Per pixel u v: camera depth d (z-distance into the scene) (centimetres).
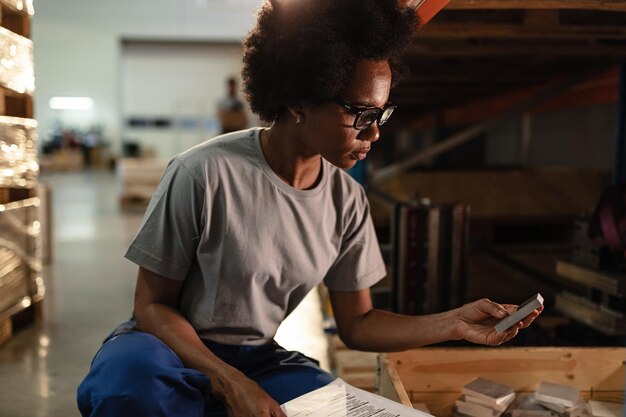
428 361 178
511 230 451
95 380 119
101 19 1578
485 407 165
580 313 271
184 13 1571
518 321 128
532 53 306
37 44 1584
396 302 296
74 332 327
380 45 123
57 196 1067
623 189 249
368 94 124
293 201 143
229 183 139
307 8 126
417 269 291
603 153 441
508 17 251
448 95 552
